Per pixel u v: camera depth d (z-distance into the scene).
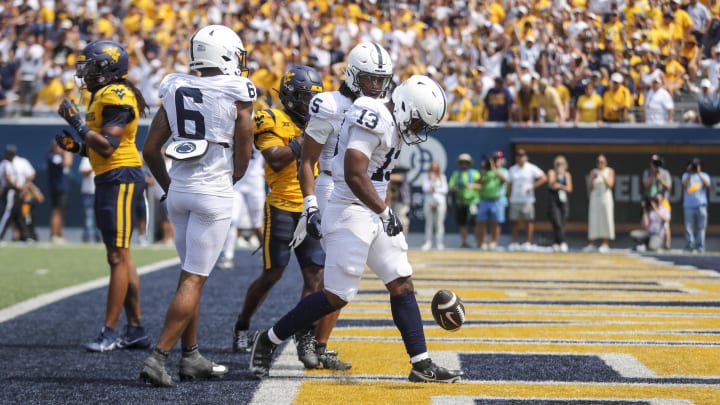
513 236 55.59
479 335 24.19
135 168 22.28
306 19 63.28
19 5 65.06
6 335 24.17
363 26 62.16
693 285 36.50
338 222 17.47
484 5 62.25
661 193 54.72
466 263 46.03
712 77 57.34
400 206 54.78
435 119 17.19
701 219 54.06
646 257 49.97
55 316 27.44
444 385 17.89
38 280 36.62
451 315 17.84
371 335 24.09
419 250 54.88
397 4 67.38
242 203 43.62
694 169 53.94
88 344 22.11
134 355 21.66
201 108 17.92
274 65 58.22
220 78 18.14
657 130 55.84
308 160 18.55
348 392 17.19
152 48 61.69
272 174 21.22
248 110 18.27
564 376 18.81
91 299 31.08
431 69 57.81
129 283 22.58
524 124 56.44
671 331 24.92
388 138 17.09
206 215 17.89
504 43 58.94
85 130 21.03
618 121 56.16
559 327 25.59
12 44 63.25
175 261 44.62
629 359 20.70
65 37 61.47
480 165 56.78
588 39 58.69
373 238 17.58
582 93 56.72
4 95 62.00
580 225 56.09
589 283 37.16
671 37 59.31
